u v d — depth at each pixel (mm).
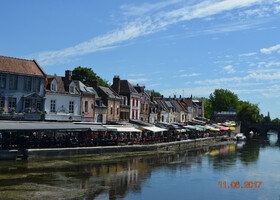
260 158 47594
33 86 42281
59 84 47406
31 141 33312
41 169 28938
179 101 99562
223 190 26000
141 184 26297
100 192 22891
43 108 43094
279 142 87375
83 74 72625
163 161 39969
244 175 32812
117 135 48781
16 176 25719
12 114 38906
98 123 48688
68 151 35500
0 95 38469
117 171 30875
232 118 144875
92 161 35250
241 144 76500
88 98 50469
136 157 41438
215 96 159250
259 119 130000
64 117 45844
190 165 37875
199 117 111500
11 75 39875
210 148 62781
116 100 57438
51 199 20297
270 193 25562
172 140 58719
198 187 26594
